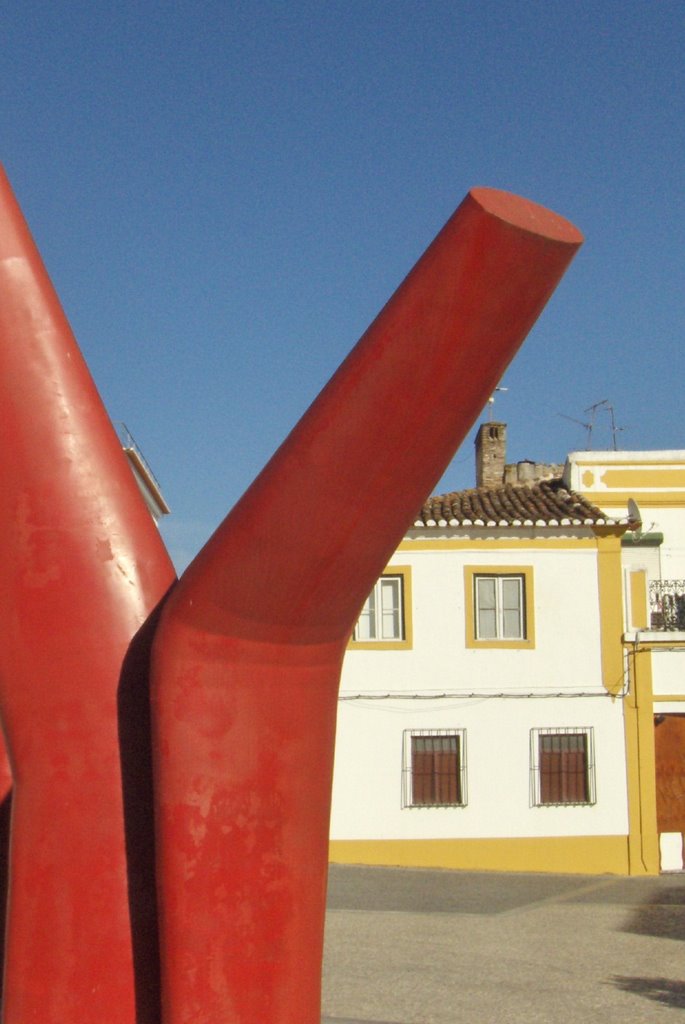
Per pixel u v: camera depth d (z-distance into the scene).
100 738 4.57
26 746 4.61
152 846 4.55
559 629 22.47
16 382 4.64
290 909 4.40
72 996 4.43
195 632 4.35
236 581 4.22
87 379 4.84
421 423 3.91
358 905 17.33
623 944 14.21
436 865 21.69
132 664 4.63
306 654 4.40
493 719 22.17
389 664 22.33
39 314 4.70
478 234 3.68
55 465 4.66
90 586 4.64
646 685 22.27
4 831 5.38
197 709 4.36
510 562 22.62
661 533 26.14
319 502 4.05
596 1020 9.85
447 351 3.80
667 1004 10.55
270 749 4.39
